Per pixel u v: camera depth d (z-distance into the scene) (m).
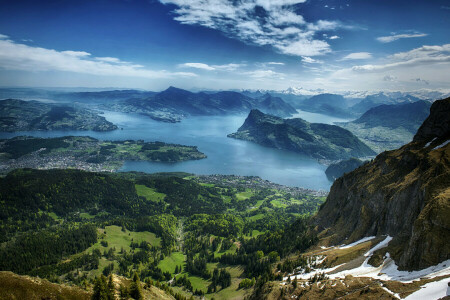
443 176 113.31
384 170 163.38
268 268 153.50
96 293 88.88
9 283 79.00
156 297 110.44
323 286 100.62
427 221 96.06
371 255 112.69
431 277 82.12
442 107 164.38
